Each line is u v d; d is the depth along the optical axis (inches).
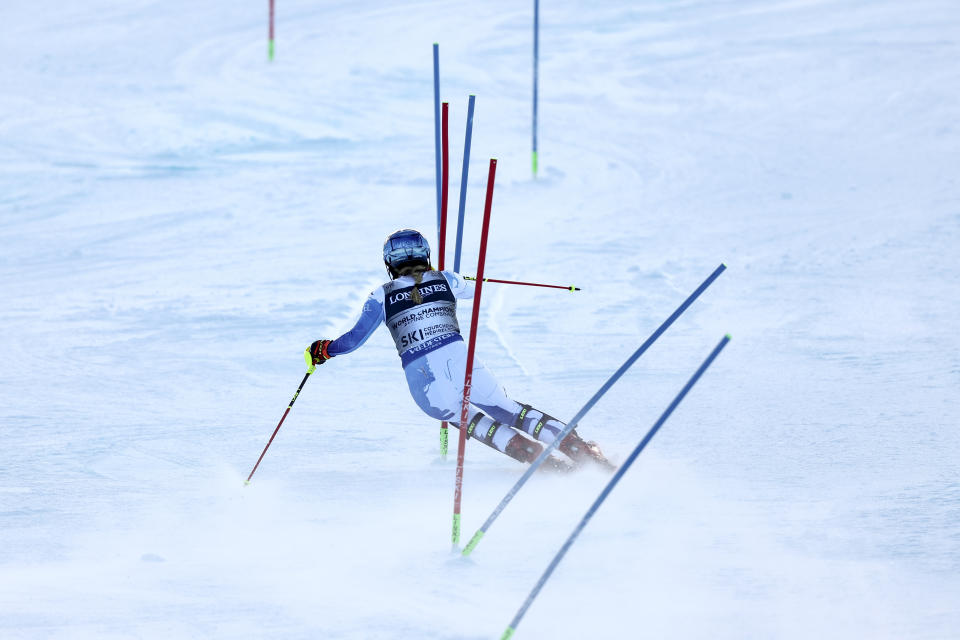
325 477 727.1
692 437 785.6
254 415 923.4
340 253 1792.6
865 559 491.8
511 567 498.6
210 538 573.6
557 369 1040.8
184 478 728.3
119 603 448.5
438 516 611.8
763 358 1050.1
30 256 1861.5
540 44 4067.4
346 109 3309.5
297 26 4490.7
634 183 2411.4
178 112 3257.9
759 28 4094.5
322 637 406.0
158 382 1047.6
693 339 1151.6
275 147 2883.9
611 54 3887.8
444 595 458.3
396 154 2763.3
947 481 638.5
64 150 2864.2
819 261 1571.1
